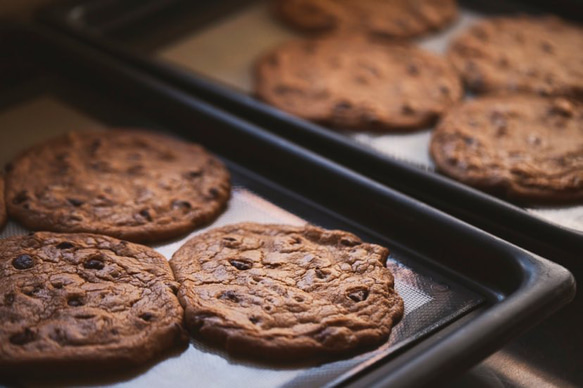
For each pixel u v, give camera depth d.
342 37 0.75
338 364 0.48
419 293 0.52
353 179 0.57
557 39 0.75
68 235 0.54
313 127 0.61
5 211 0.56
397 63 0.72
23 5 0.74
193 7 0.77
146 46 0.74
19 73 0.69
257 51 0.74
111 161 0.60
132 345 0.48
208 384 0.48
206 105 0.63
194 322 0.50
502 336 0.48
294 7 0.78
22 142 0.63
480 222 0.56
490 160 0.61
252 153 0.60
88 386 0.47
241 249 0.54
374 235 0.56
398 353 0.49
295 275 0.52
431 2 0.79
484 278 0.53
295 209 0.58
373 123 0.65
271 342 0.49
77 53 0.67
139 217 0.56
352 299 0.51
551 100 0.68
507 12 0.79
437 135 0.64
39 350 0.47
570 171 0.61
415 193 0.58
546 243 0.55
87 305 0.50
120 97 0.66
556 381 0.52
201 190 0.58
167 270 0.52
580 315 0.55
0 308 0.49
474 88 0.70
